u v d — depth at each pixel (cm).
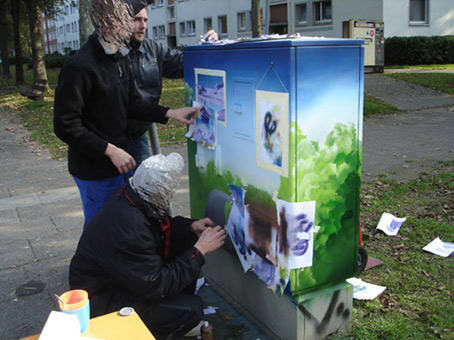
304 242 241
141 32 312
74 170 304
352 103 239
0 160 798
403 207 479
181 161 245
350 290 265
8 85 2369
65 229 466
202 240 263
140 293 243
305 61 222
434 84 1455
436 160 671
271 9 3002
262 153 249
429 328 274
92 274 249
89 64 270
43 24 9175
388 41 2262
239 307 308
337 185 246
